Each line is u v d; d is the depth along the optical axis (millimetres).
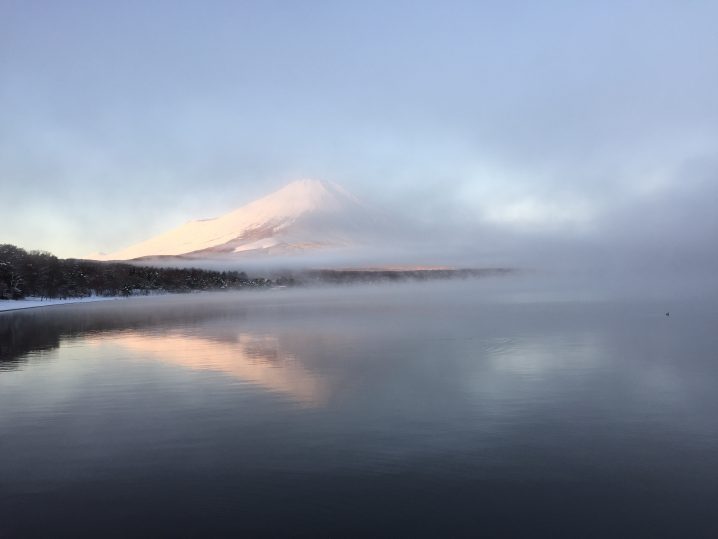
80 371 26344
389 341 35875
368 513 10953
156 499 11648
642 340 34062
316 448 14523
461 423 16594
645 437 15148
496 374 23938
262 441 15133
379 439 15164
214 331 45125
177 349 33906
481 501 11414
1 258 117125
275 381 23125
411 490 11930
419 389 21219
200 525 10562
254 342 36750
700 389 20578
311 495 11742
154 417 17688
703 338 34719
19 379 24469
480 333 39625
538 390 20750
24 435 15977
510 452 14086
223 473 12938
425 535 10156
